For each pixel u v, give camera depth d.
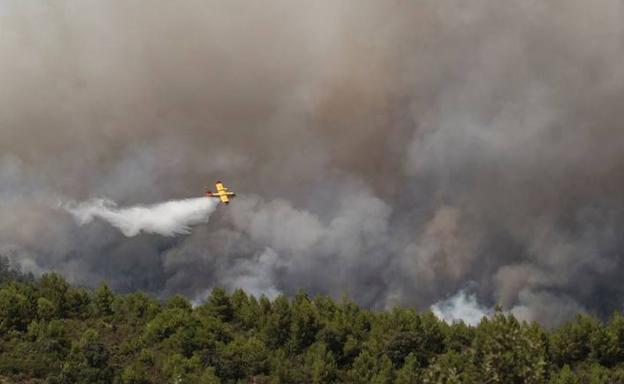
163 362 93.00
